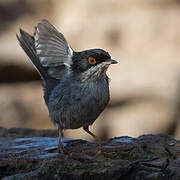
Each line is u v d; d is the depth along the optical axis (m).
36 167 6.20
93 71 6.39
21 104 17.94
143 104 17.11
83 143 7.02
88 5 19.94
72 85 6.45
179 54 18.12
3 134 8.23
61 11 21.86
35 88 18.55
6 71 18.34
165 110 16.92
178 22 18.62
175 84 17.11
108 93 6.64
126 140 7.00
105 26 19.22
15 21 23.48
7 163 6.20
